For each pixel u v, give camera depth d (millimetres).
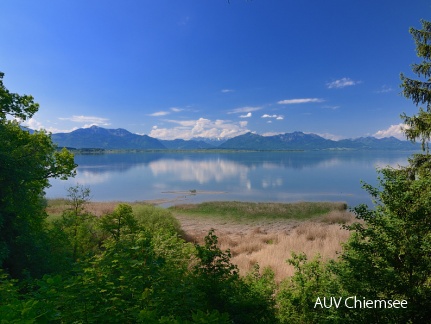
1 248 11742
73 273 7898
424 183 6066
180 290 5230
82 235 16516
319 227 29078
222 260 6898
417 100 13031
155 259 6023
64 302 3973
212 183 87625
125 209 12930
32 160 15156
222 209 42344
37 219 17906
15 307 3037
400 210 6227
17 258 13023
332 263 7238
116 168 159750
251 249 22578
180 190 72438
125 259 5453
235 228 33594
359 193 63094
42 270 13094
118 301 4289
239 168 154000
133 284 5000
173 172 134125
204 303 5797
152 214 27203
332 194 62156
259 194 63812
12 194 13430
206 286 6410
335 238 22391
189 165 187375
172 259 8016
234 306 6465
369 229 6465
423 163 11914
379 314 5820
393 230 5965
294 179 95188
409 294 5629
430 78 12867
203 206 44250
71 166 20516
